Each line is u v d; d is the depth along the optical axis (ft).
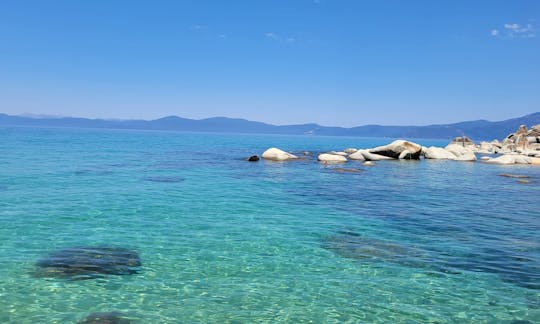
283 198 63.93
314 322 23.41
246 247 36.99
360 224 47.26
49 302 24.94
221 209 53.72
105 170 94.84
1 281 27.71
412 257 35.14
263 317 23.88
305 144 383.04
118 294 26.37
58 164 104.06
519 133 236.43
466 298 26.94
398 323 23.45
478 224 48.08
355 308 25.27
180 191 67.72
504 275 31.12
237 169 106.22
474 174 105.81
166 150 193.36
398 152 149.38
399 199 65.57
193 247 36.52
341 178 91.81
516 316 24.54
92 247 35.50
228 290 27.50
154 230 41.78
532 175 107.24
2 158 113.09
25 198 56.18
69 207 51.42
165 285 28.04
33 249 34.40
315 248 37.27
